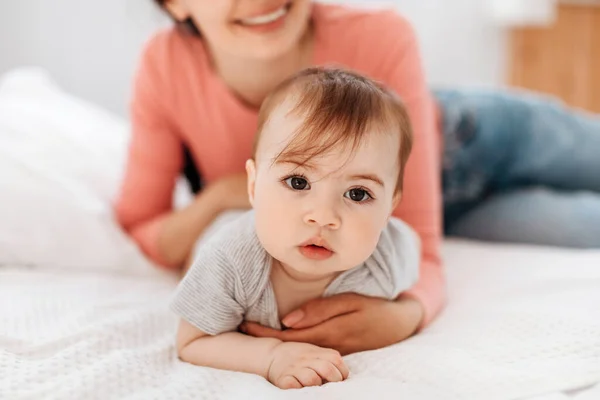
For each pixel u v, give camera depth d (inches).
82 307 35.1
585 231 52.4
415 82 42.3
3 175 43.9
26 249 42.3
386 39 43.0
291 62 42.8
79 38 78.5
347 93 27.8
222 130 45.5
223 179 44.3
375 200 27.6
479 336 30.2
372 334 30.5
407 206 39.3
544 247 51.4
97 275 43.3
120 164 53.9
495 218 56.1
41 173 45.3
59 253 43.2
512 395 24.4
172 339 32.4
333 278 30.6
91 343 29.7
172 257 44.9
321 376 26.8
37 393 24.9
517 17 87.4
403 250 32.4
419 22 92.5
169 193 49.1
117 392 26.0
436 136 54.1
